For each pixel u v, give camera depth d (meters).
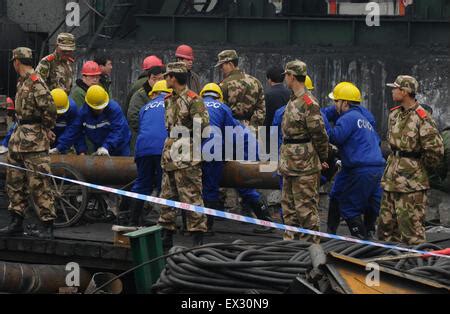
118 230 29.02
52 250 29.78
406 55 48.72
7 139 34.91
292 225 29.12
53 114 30.30
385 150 38.69
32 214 34.09
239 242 22.55
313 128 28.41
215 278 20.89
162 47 50.56
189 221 29.36
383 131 48.59
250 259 21.48
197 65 49.97
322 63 49.06
